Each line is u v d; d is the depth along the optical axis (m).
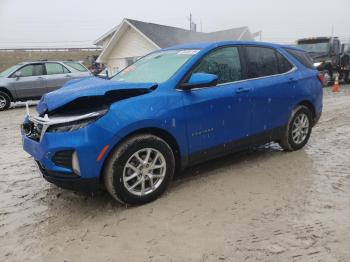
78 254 3.10
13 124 9.88
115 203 4.04
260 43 5.27
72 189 3.71
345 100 12.45
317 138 6.75
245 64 4.93
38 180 4.98
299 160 5.37
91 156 3.55
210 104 4.37
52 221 3.71
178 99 4.12
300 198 4.00
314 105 5.90
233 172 4.91
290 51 5.72
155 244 3.18
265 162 5.31
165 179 4.08
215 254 2.99
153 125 3.89
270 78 5.18
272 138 5.34
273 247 3.05
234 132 4.71
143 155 3.92
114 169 3.70
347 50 19.81
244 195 4.13
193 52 4.58
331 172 4.82
